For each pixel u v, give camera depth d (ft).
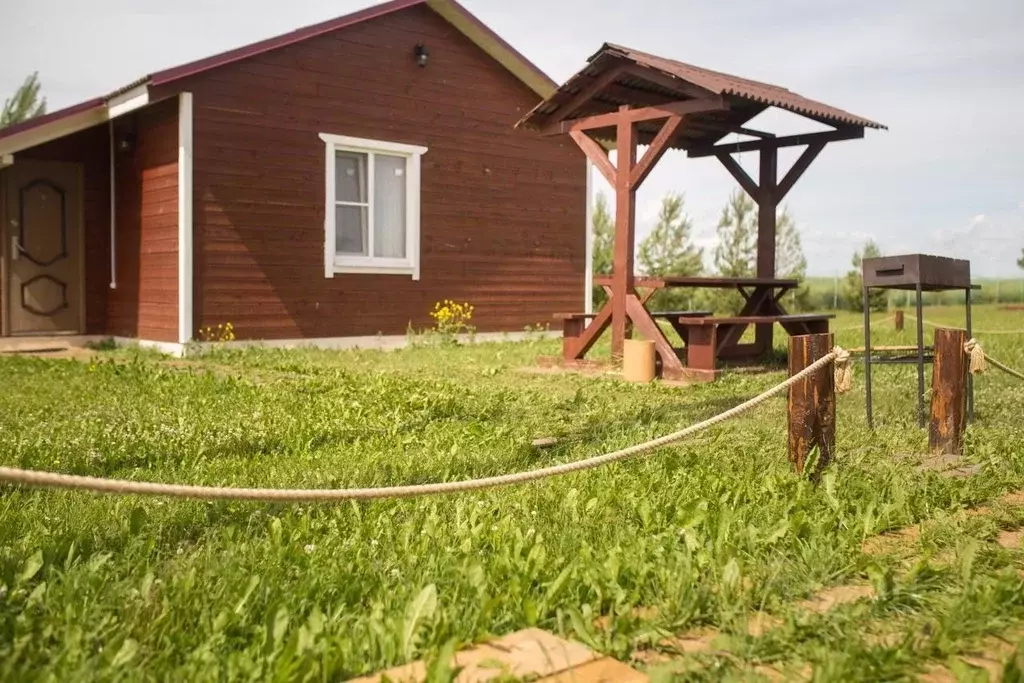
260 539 12.88
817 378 16.93
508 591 10.71
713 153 41.34
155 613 9.84
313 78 44.37
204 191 41.19
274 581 10.91
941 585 11.35
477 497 15.31
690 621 10.28
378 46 46.55
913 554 12.77
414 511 14.55
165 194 42.16
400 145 47.57
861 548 12.94
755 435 21.12
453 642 8.76
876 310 94.58
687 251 81.51
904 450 19.86
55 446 18.90
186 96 40.32
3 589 10.31
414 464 17.69
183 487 9.42
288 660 8.57
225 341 41.93
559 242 54.95
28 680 8.32
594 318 37.06
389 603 10.23
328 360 39.04
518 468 18.10
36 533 12.85
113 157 46.70
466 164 50.49
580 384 31.35
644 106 38.19
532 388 29.96
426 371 34.96
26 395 27.02
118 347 45.42
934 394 19.72
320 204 44.93
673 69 32.14
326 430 21.56
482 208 51.26
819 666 8.77
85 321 47.09
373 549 12.26
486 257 51.57
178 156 41.01
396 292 47.91
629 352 32.37
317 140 44.65
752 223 83.82
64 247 46.26
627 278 34.71
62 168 45.98
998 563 12.57
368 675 8.71
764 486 15.79
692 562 11.60
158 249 42.83
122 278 46.11
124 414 23.44
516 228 52.85
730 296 80.94
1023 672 8.75
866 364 23.13
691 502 14.33
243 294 42.52
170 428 21.38
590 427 22.68
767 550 12.66
